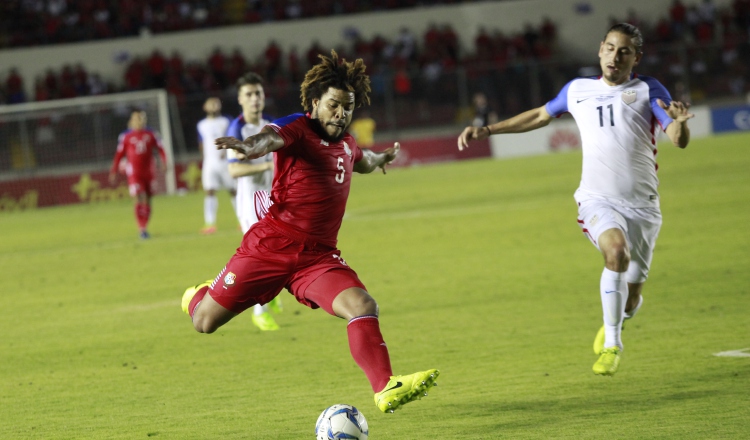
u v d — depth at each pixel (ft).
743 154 263.90
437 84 349.41
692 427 56.18
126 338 96.02
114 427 63.77
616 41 71.26
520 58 399.44
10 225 243.60
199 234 188.03
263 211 61.36
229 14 429.38
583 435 55.88
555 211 181.06
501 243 147.02
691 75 353.92
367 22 420.77
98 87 379.14
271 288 60.03
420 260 136.36
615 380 68.85
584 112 73.51
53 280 141.18
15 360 88.69
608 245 69.05
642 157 72.38
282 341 90.22
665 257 123.85
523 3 424.05
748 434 54.24
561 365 74.38
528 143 347.36
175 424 63.67
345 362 80.12
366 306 56.13
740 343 77.77
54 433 63.05
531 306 99.45
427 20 424.05
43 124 313.53
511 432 57.41
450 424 60.13
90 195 297.53
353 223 187.11
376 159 65.26
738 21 407.03
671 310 92.73
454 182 261.24
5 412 69.56
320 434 53.31
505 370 73.87
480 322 93.09
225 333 95.76
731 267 113.39
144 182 185.88
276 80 377.50
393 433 58.85
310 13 425.69
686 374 69.10
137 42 404.98
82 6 418.72
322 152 57.82
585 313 94.32
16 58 395.75
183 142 327.26
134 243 180.86
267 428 61.36
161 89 380.99
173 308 111.45
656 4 422.82
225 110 329.52
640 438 54.70
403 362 78.48
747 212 158.81
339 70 56.75
